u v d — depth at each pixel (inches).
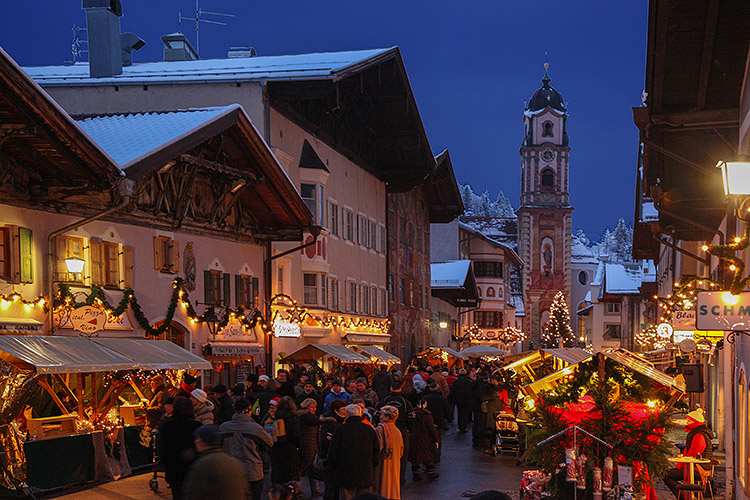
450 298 2748.5
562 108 5629.9
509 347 3558.1
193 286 993.5
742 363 581.6
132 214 876.0
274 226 1159.6
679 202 697.0
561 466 501.7
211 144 995.9
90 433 669.9
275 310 1192.8
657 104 577.9
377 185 1822.1
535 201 5565.9
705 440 574.2
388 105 1624.0
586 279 6122.1
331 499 563.2
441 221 2420.0
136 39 1376.7
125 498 603.2
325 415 576.7
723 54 521.7
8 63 609.9
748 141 515.5
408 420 708.7
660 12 481.1
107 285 836.0
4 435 571.5
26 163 724.7
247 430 491.5
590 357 551.5
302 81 1197.1
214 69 1235.2
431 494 655.1
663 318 1102.4
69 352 648.4
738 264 422.0
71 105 1229.7
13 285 711.7
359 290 1668.3
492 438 923.4
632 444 501.4
